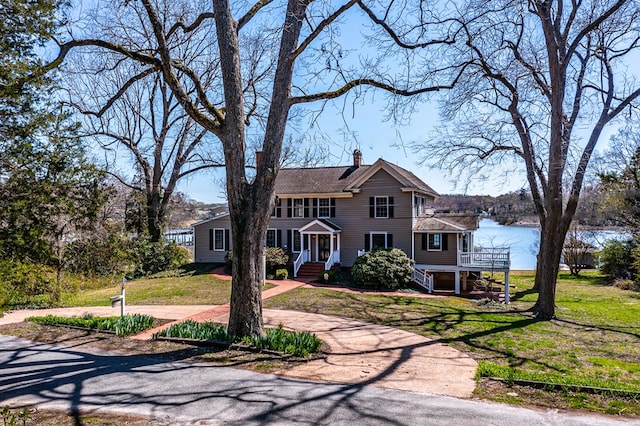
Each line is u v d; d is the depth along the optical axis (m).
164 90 24.33
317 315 13.61
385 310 14.91
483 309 16.02
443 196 33.72
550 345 10.19
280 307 15.05
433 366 7.88
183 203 39.62
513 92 15.21
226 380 6.87
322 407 5.67
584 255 30.17
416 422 5.15
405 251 23.88
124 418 5.32
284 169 30.03
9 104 5.57
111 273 8.80
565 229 14.67
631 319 14.17
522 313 15.41
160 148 25.88
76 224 7.04
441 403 5.86
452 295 20.88
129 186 22.25
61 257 7.48
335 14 8.76
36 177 5.83
